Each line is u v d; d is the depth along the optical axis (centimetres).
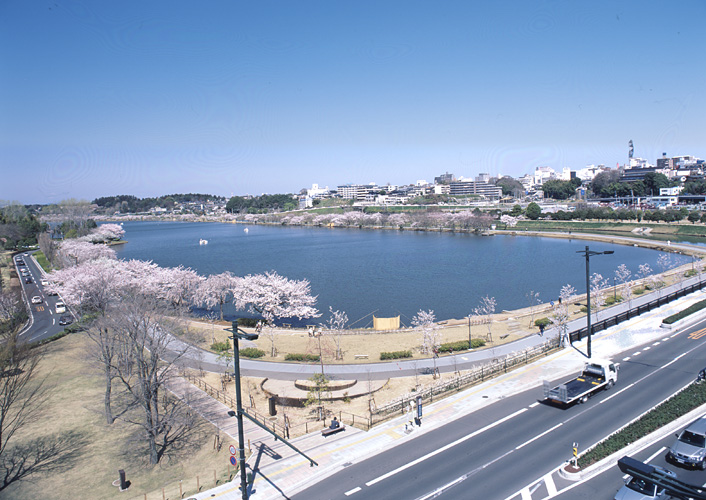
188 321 5262
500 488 2938
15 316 8144
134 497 3212
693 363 4984
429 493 2922
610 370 4441
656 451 3284
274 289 8281
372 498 2905
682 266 11312
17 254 19725
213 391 4903
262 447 3678
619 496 2680
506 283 11231
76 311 8738
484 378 4784
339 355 5794
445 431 3741
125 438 4125
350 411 4266
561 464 3173
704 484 2842
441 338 6338
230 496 3020
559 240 19638
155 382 3934
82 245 14488
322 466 3306
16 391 4897
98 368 4712
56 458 3828
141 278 9431
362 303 9800
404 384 4822
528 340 6141
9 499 3297
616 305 7781
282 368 5453
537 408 4078
